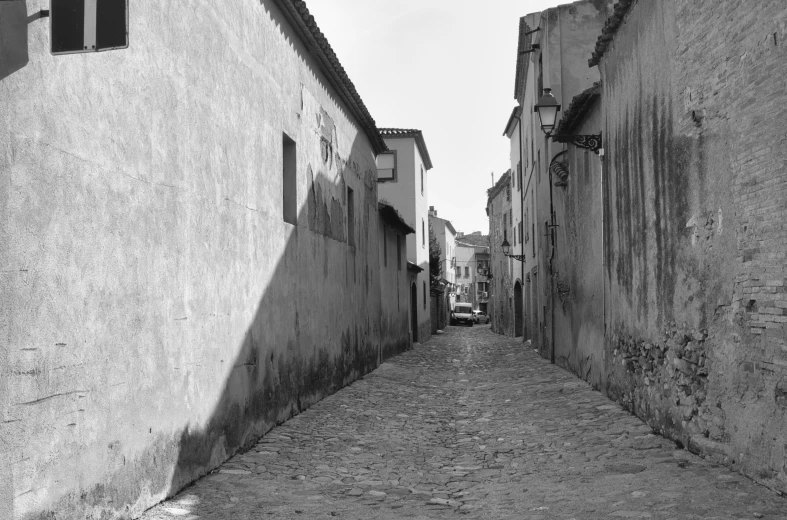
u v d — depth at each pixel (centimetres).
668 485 605
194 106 680
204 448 695
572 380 1412
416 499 642
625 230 995
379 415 1124
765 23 561
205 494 628
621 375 1031
